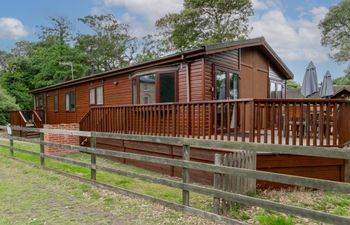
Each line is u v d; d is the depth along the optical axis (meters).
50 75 27.97
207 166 4.07
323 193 5.80
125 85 11.60
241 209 4.46
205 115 6.83
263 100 5.85
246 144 3.68
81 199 5.04
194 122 6.98
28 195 5.28
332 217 2.85
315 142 5.99
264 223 3.92
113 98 12.42
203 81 8.55
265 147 3.50
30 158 9.11
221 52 9.08
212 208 4.41
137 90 10.78
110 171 5.62
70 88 16.12
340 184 2.82
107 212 4.39
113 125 9.50
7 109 21.19
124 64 37.25
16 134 17.14
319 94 11.80
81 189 5.64
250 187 5.21
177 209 4.39
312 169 6.20
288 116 5.88
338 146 6.00
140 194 4.96
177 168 7.32
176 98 9.28
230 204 4.23
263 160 5.88
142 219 4.09
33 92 20.69
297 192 5.82
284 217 4.16
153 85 10.04
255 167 5.34
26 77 28.56
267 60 12.60
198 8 27.19
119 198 5.05
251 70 11.28
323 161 6.23
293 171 6.09
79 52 30.28
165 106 7.64
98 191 5.49
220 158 4.07
